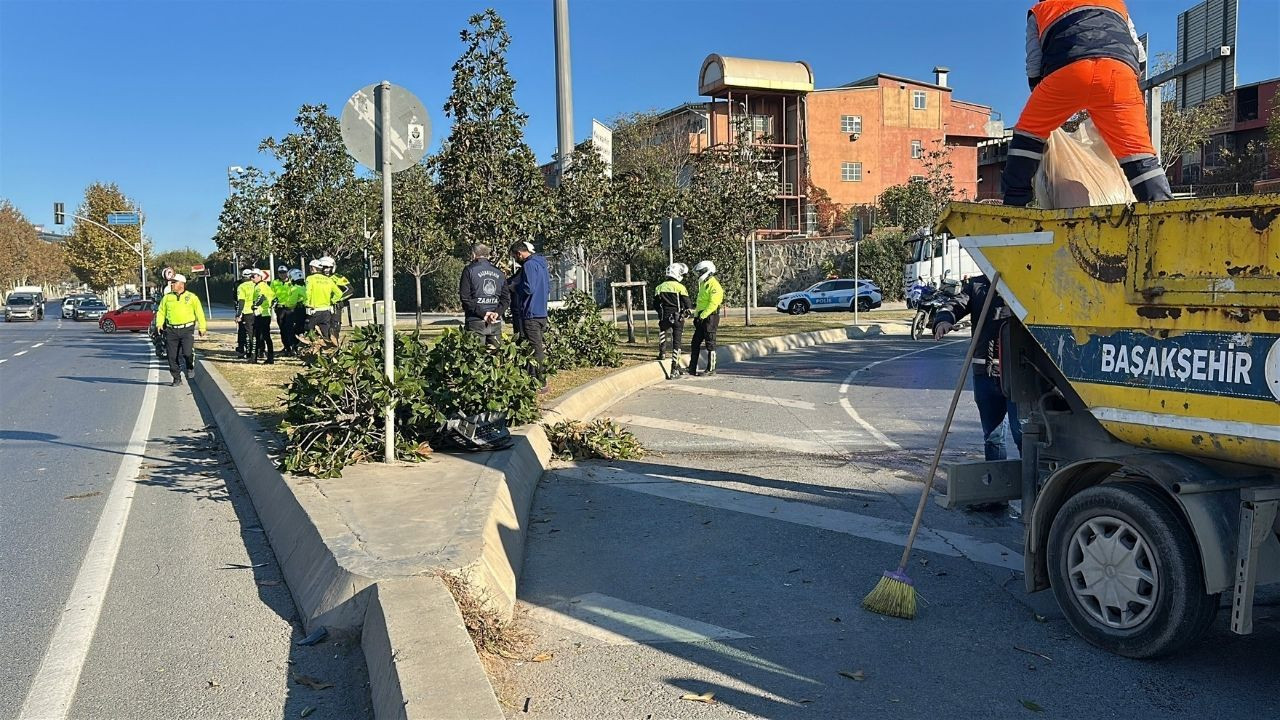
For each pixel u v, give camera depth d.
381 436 7.09
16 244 87.12
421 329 28.05
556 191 17.33
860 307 38.41
